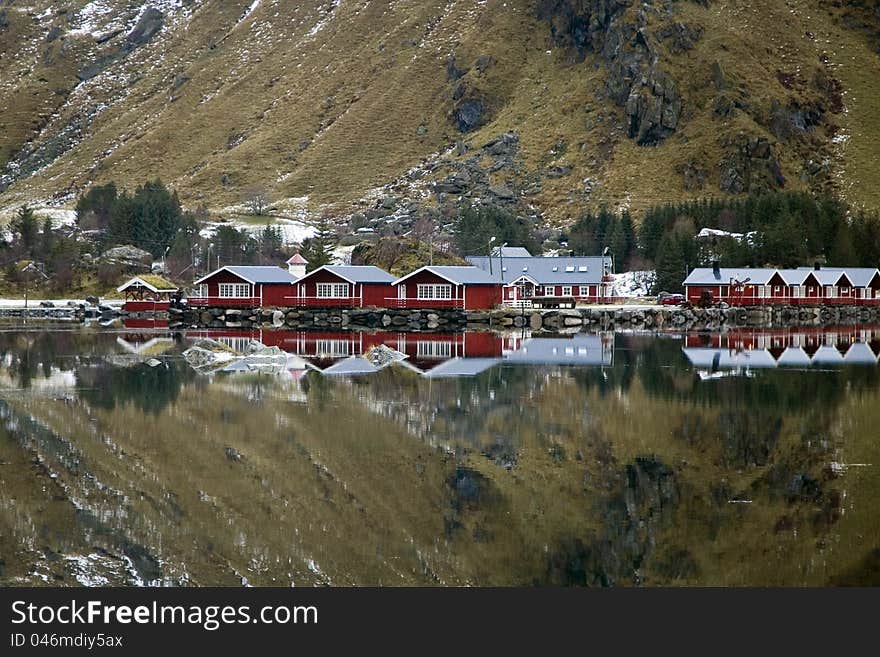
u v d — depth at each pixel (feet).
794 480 152.87
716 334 434.71
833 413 206.28
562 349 346.74
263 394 225.76
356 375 260.42
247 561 122.93
